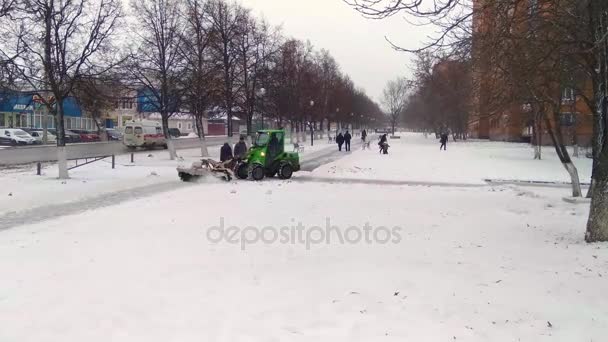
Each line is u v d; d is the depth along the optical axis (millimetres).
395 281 6219
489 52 9484
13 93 19797
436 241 8609
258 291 5887
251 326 4883
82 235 9102
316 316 5137
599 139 8883
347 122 85938
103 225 10102
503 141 64625
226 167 20438
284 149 21281
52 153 35250
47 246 8211
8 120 59031
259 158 20516
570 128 33812
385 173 23500
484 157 35375
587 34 9039
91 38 20156
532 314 5164
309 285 6102
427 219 10930
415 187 17922
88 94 21328
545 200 14484
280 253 7695
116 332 4754
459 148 47812
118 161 29500
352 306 5406
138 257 7406
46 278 6395
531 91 11617
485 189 17469
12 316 5145
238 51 32906
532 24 9109
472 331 4773
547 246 8148
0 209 12578
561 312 5203
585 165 29609
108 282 6219
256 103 36531
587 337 4625
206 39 30797
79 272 6645
